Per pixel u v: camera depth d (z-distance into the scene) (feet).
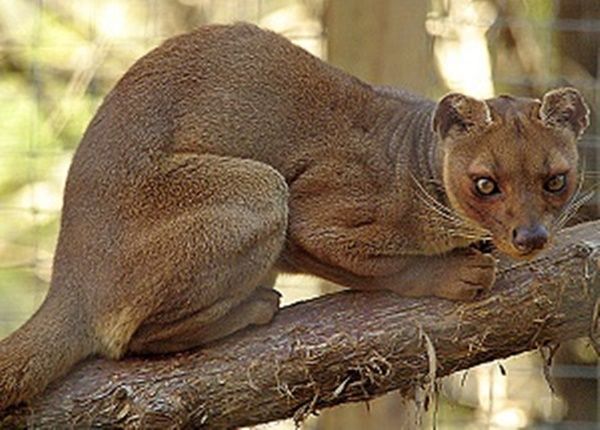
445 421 54.03
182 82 34.24
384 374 32.14
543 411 53.57
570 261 32.48
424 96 41.45
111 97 34.32
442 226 33.09
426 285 32.65
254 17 60.39
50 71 59.57
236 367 31.96
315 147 34.32
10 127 59.00
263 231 32.71
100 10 61.00
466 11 55.62
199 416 31.83
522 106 33.04
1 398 31.09
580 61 52.31
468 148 32.63
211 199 32.89
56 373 31.65
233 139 33.96
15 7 61.26
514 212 31.65
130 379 31.78
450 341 32.32
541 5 54.70
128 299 32.37
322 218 33.63
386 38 43.45
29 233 58.49
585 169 47.52
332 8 44.06
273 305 32.83
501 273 32.81
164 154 33.60
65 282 32.63
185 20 60.39
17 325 53.11
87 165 33.60
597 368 51.08
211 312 32.40
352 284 33.68
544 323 32.40
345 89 35.04
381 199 33.55
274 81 34.55
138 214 32.96
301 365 31.94
